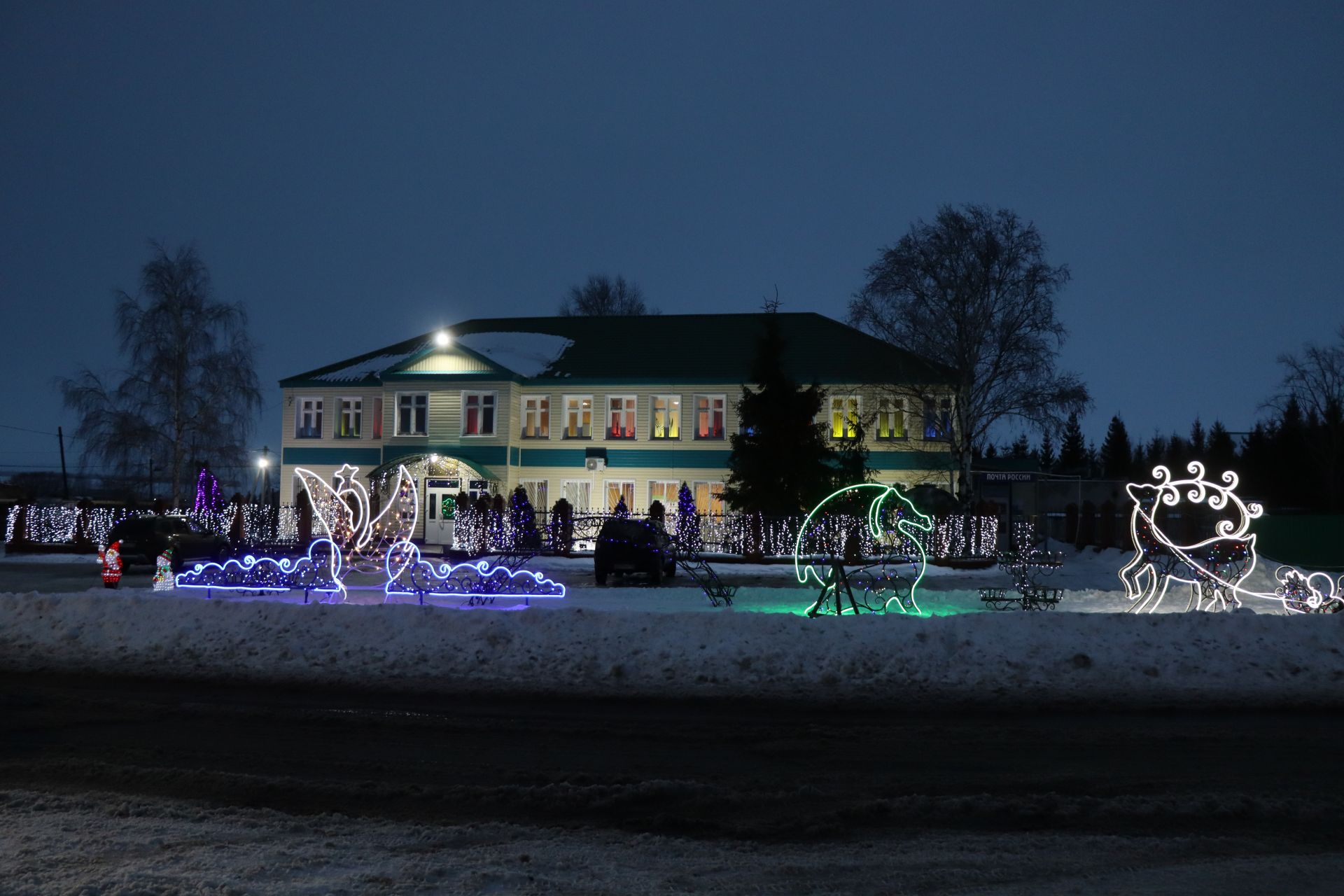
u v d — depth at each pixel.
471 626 15.48
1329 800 8.75
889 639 14.84
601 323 55.94
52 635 16.22
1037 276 44.19
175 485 51.72
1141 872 6.84
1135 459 108.44
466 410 49.47
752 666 14.22
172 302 52.34
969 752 10.37
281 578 23.95
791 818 8.17
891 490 24.02
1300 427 73.81
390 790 8.80
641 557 27.61
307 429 52.22
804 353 50.59
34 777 9.18
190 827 7.61
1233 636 14.95
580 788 8.88
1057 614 15.56
